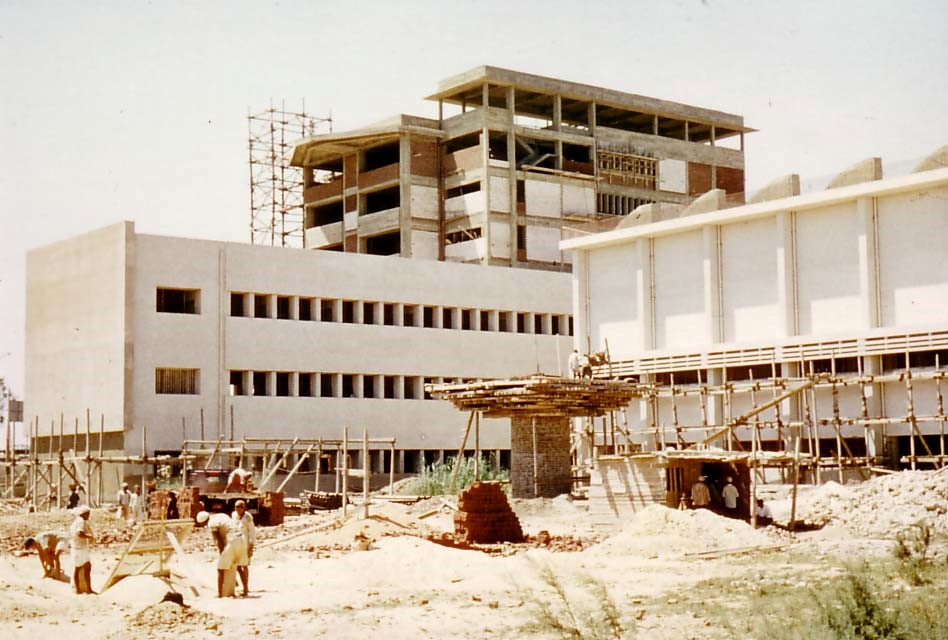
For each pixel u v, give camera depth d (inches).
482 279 3319.4
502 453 3390.7
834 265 2423.7
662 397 2691.9
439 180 3841.0
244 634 860.0
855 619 720.3
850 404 2365.9
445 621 896.3
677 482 1710.1
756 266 2551.7
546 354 3415.4
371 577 1166.3
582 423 2778.1
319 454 2507.4
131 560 1163.3
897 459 2304.4
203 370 2797.7
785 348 2445.9
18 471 3105.3
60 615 955.3
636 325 2765.7
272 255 2935.5
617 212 4018.2
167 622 900.0
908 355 2249.0
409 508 1973.4
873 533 1485.0
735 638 754.2
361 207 3887.8
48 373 2955.2
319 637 842.2
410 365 3149.6
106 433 2755.9
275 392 2920.8
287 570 1226.6
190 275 2805.1
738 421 1777.8
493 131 3789.4
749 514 1658.5
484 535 1510.8
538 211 3826.3
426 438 3166.8
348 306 3137.3
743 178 4360.2
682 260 2694.4
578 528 1724.9
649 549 1334.9
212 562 1327.5
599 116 4178.2
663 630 808.3
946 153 2278.5
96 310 2792.8
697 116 4222.4
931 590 851.4
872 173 2357.3
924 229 2299.5
